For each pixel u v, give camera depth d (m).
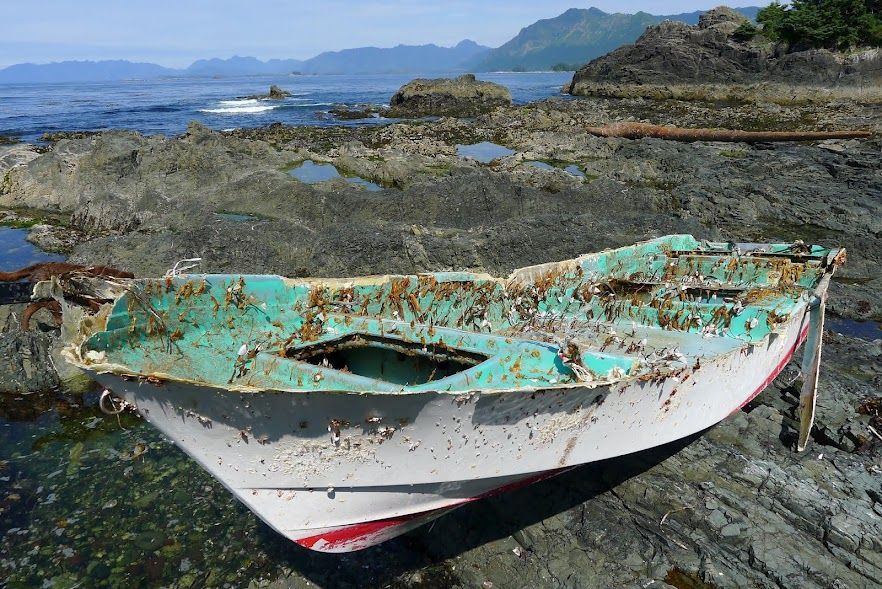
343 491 5.65
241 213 19.34
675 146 28.05
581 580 6.16
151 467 8.23
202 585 6.37
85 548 6.84
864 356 10.49
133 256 14.34
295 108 59.03
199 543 6.91
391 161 25.59
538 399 5.45
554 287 9.53
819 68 48.94
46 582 6.41
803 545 6.40
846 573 6.06
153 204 19.88
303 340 7.09
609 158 27.58
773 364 8.33
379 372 7.68
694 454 7.75
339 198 19.09
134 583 6.40
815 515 6.71
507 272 14.30
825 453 7.83
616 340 7.95
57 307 6.45
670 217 17.25
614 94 56.31
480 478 5.89
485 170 22.06
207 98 80.75
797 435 8.15
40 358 10.17
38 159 23.05
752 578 6.10
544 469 6.12
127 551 6.80
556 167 26.75
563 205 19.09
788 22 51.78
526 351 6.72
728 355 6.94
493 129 37.53
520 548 6.64
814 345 7.77
